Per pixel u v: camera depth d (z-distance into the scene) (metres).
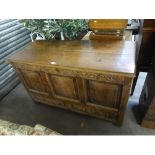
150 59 1.73
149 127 1.76
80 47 1.70
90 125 1.87
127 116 1.91
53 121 1.98
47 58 1.58
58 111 2.10
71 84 1.60
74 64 1.42
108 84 1.40
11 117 2.11
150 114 1.62
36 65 1.55
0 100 2.41
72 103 1.86
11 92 2.55
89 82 1.48
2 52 2.36
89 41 1.81
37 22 2.05
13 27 2.43
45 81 1.74
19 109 2.22
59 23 2.03
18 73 1.87
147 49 1.66
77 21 2.06
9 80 2.60
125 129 1.78
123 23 1.68
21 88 2.62
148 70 1.79
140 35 1.68
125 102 1.46
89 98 1.67
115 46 1.62
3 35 2.31
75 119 1.96
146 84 1.77
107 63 1.36
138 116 1.89
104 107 1.66
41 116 2.07
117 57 1.42
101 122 1.89
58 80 1.64
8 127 1.10
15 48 2.57
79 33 2.34
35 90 2.01
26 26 2.15
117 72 1.24
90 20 1.77
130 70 1.24
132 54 1.45
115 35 1.78
